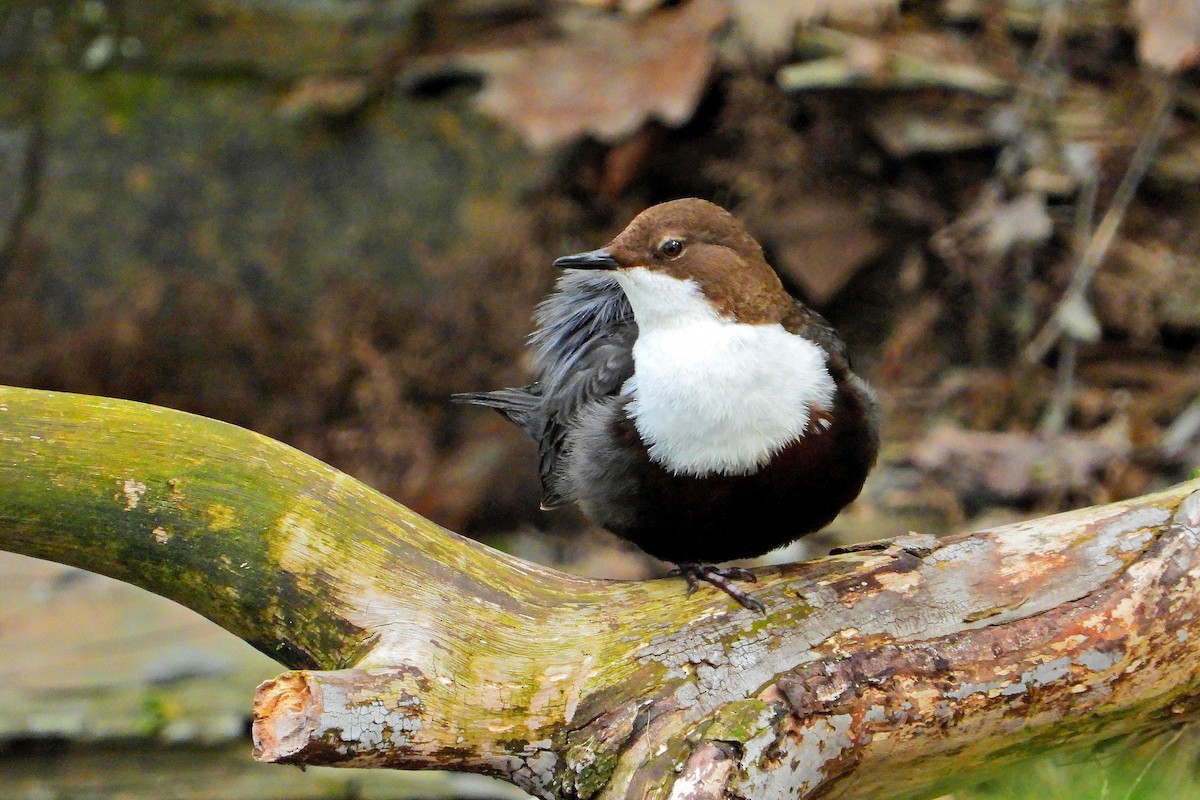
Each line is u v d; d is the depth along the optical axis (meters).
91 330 12.97
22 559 11.12
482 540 12.05
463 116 12.72
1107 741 6.44
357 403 12.66
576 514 12.01
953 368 11.48
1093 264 10.98
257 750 5.03
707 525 6.48
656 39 11.80
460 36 12.80
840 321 11.89
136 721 9.52
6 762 9.43
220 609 5.82
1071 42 11.50
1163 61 10.81
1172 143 11.24
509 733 5.47
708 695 5.48
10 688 9.64
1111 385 11.09
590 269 6.53
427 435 12.51
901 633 5.69
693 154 12.07
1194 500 5.82
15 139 13.00
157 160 13.02
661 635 5.68
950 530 10.38
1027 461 10.58
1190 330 11.10
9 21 13.18
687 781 5.19
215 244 13.00
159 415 5.86
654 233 6.48
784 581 5.89
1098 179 11.20
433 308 12.66
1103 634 5.63
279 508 5.73
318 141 12.89
